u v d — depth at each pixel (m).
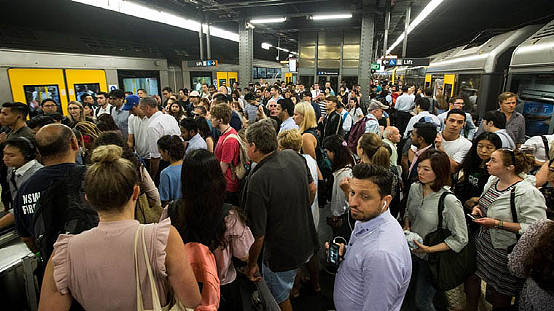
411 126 4.71
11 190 2.78
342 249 1.70
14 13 10.02
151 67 10.72
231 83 17.36
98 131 3.64
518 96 5.09
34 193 1.80
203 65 12.01
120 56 9.47
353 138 4.93
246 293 2.17
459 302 2.45
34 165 2.47
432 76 10.91
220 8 11.12
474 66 6.84
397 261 1.34
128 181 1.08
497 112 3.23
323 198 3.10
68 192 1.60
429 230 2.17
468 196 2.79
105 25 13.18
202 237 1.59
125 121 5.21
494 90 6.10
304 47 17.42
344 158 2.85
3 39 6.62
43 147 1.82
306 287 2.89
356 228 1.58
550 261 1.38
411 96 7.30
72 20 11.91
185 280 1.12
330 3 12.52
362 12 11.17
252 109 7.36
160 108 5.96
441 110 6.55
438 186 2.12
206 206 1.56
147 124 4.18
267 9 13.05
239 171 3.11
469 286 2.40
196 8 11.77
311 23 16.30
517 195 2.04
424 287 2.33
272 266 2.12
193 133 3.66
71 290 1.02
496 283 2.15
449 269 2.08
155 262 1.05
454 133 3.19
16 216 1.85
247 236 1.79
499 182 2.21
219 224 1.62
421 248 2.11
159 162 4.09
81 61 8.09
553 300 1.39
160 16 9.57
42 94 7.20
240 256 1.79
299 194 2.08
